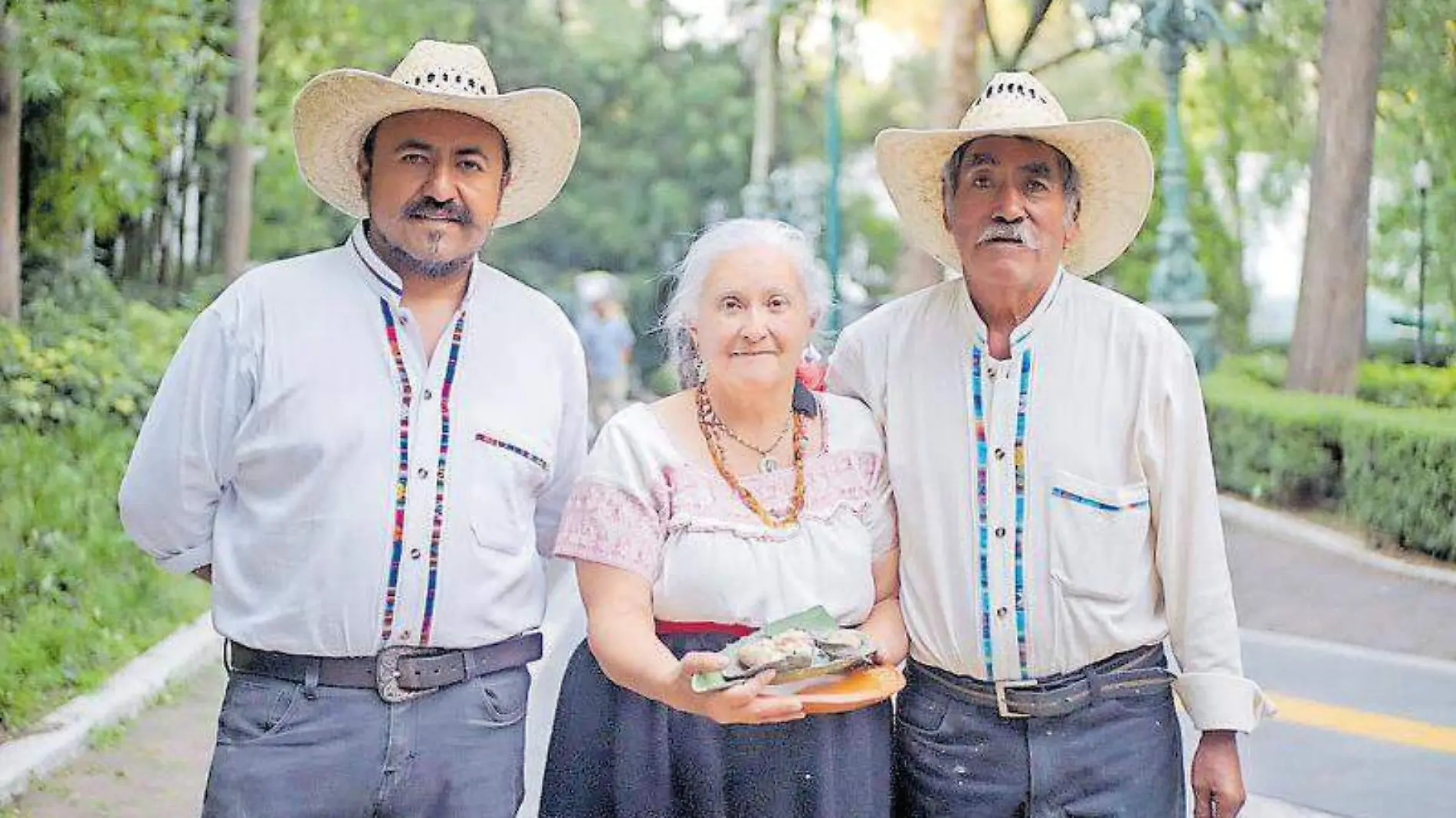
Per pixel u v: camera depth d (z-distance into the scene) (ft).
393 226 8.75
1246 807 15.64
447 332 8.84
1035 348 8.93
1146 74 60.44
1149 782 8.98
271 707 8.61
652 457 8.69
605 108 100.12
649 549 8.62
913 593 9.12
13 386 25.71
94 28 25.07
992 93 9.06
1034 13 51.31
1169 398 8.82
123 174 25.88
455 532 8.66
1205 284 44.88
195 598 22.75
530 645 9.21
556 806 9.07
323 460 8.54
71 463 25.14
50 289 31.83
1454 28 41.83
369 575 8.53
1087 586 8.78
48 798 15.07
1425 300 45.24
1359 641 22.88
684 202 96.94
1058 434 8.83
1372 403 37.06
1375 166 45.83
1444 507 27.63
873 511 9.11
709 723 8.63
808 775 8.60
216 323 8.72
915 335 9.28
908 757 9.30
